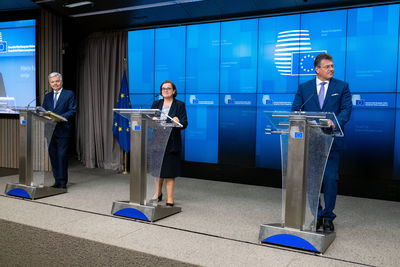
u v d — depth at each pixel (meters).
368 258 2.31
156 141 3.20
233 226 2.96
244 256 2.30
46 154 5.38
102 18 5.29
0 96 5.64
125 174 5.45
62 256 2.71
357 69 4.32
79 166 6.09
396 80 4.14
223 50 5.09
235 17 4.96
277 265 2.16
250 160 4.99
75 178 5.08
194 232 2.78
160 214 3.12
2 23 5.54
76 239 2.62
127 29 5.69
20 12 5.43
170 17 5.15
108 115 5.85
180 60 5.38
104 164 5.92
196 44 5.26
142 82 5.67
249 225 3.00
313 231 2.50
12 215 3.15
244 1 4.43
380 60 4.20
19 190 3.85
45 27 5.33
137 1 4.61
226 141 5.13
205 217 3.23
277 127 2.61
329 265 2.18
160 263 2.27
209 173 5.21
